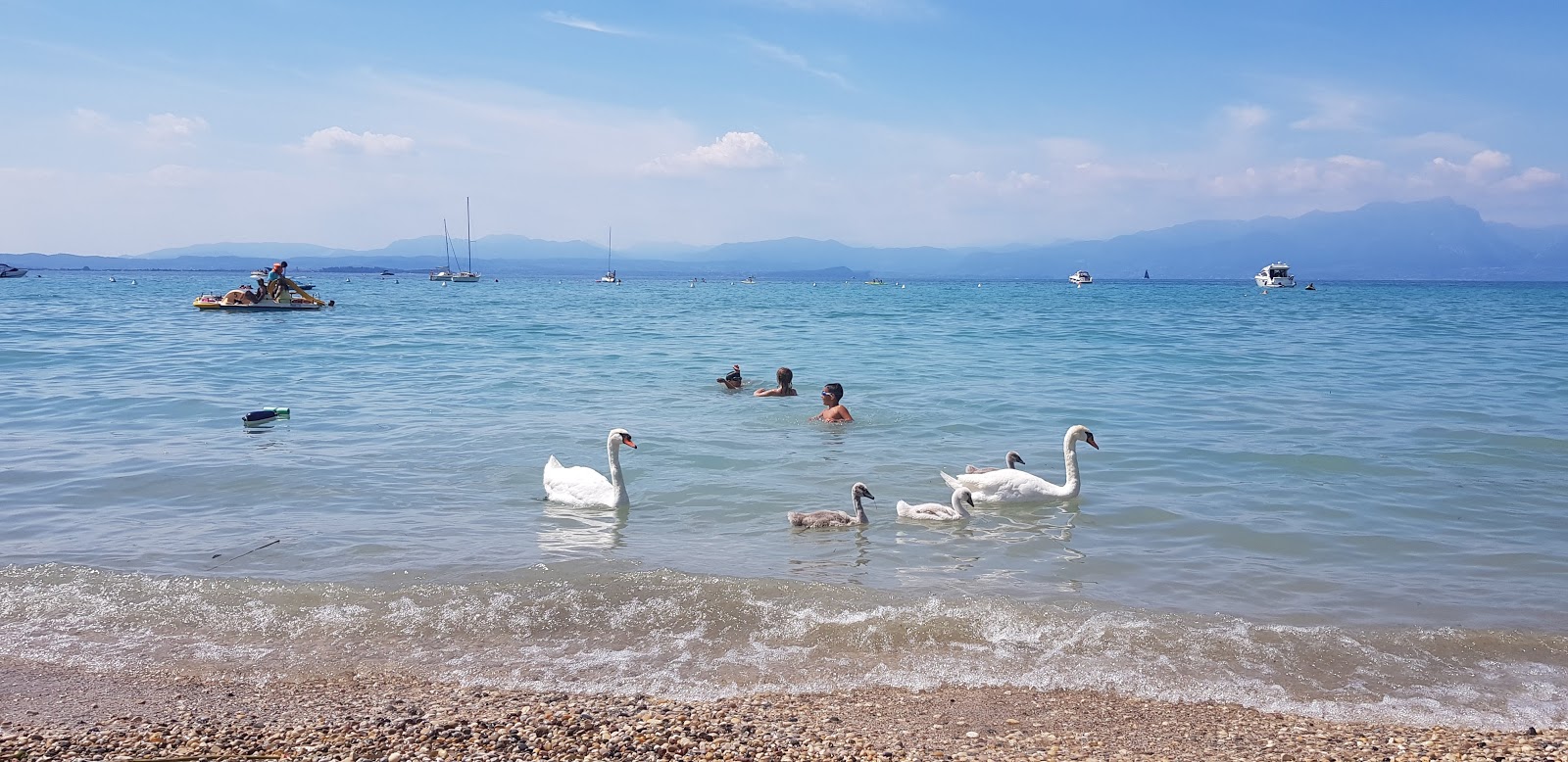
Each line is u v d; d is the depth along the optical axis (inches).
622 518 509.0
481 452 657.6
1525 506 525.3
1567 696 317.4
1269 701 315.6
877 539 477.4
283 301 2352.4
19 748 275.3
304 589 396.5
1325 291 6254.9
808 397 917.8
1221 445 687.7
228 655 345.4
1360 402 880.3
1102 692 320.8
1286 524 496.7
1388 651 348.2
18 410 814.5
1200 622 370.6
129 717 297.0
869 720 299.1
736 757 271.4
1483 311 2832.2
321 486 565.3
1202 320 2288.4
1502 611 381.7
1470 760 271.0
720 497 550.9
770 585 399.9
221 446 673.6
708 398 908.0
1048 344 1531.7
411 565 428.1
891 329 1925.4
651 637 361.1
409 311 2568.9
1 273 7455.7
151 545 454.9
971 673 334.3
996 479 547.5
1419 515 511.2
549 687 323.3
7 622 369.1
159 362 1178.6
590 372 1111.6
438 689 320.5
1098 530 492.4
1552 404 863.1
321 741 279.3
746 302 3727.9
